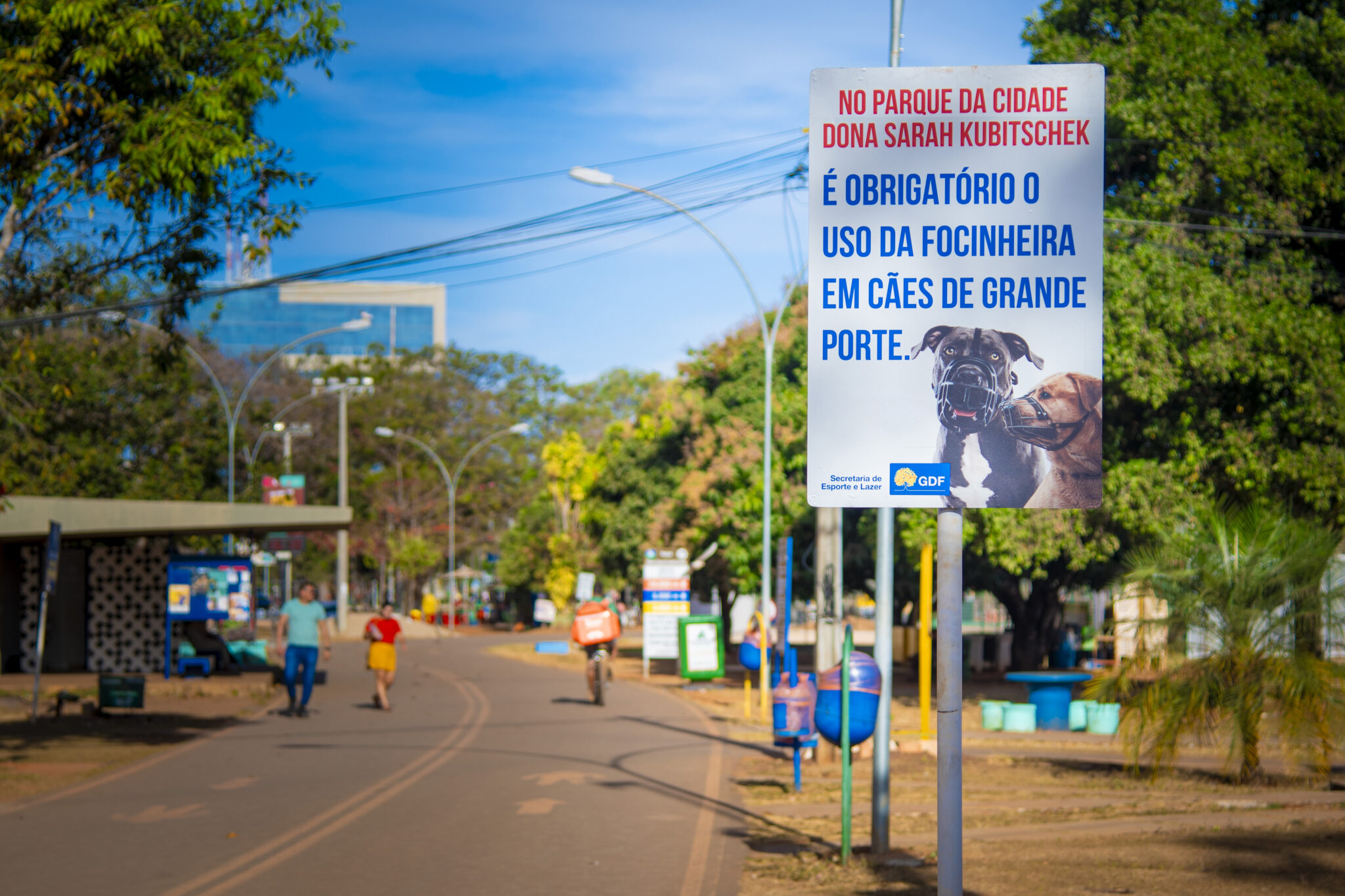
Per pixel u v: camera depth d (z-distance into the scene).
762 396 35.62
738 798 12.79
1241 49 21.48
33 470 36.00
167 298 17.27
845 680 9.65
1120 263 20.52
